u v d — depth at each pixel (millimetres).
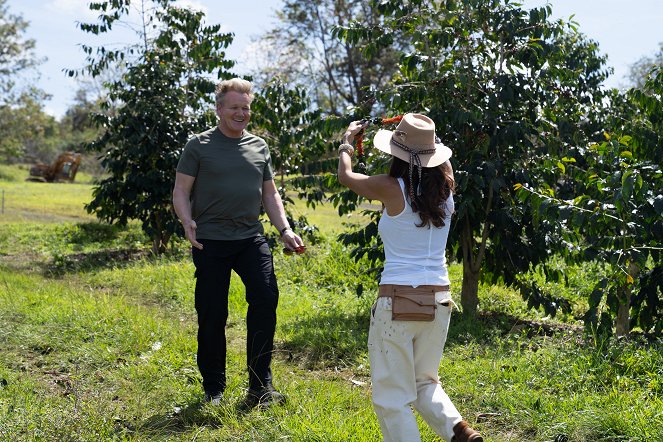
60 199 27453
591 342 5938
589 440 4156
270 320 4777
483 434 4359
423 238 3580
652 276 6305
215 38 12320
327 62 34594
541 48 7059
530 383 5062
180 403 4723
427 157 3586
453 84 7078
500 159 7129
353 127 3996
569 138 7738
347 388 5203
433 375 3695
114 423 4359
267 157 5062
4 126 53719
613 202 5555
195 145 4809
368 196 3664
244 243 4875
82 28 12305
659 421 4121
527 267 7348
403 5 7699
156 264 10727
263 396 4680
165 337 6242
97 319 6699
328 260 10016
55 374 5367
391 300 3533
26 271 10859
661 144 6516
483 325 7066
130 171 12289
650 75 6781
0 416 4262
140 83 12180
